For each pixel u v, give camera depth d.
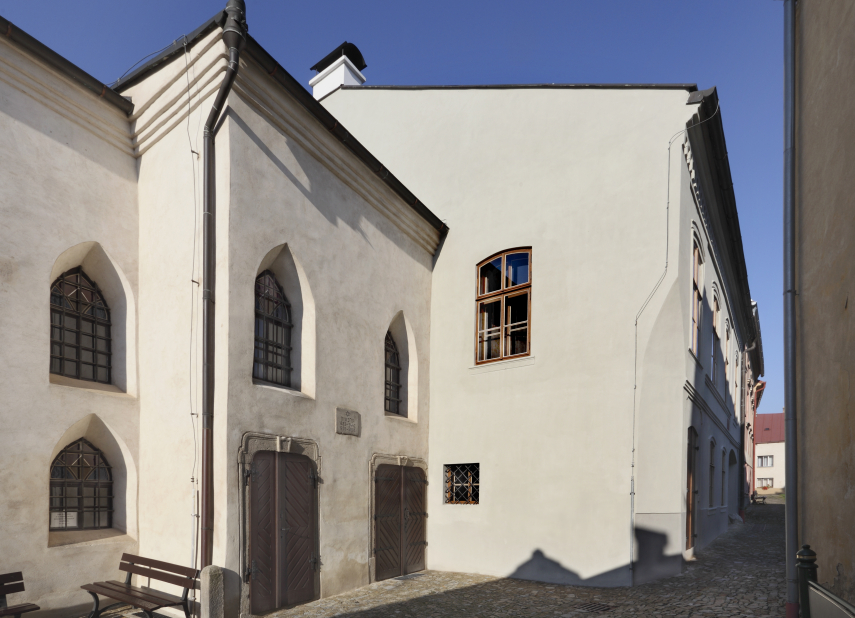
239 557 7.07
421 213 11.61
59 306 7.55
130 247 8.24
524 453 10.68
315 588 8.27
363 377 9.82
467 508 11.11
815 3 6.25
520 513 10.50
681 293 10.12
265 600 7.38
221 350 7.24
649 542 9.53
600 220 10.66
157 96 8.17
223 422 7.10
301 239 8.66
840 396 5.20
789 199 6.97
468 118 12.65
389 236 11.02
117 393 7.74
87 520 7.40
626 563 9.35
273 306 8.57
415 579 10.09
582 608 8.04
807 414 6.32
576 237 10.85
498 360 11.34
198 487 7.03
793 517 6.44
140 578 7.38
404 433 10.92
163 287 7.90
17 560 6.37
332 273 9.27
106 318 8.12
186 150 7.86
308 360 8.65
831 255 5.54
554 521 10.12
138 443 7.82
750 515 23.12
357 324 9.80
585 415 10.16
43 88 7.32
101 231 7.89
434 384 12.03
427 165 13.05
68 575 6.78
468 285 11.98
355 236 9.98
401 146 13.54
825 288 5.71
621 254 10.34
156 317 7.93
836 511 5.27
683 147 10.27
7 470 6.41
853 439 4.84
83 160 7.79
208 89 7.66
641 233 10.23
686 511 10.91
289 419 8.09
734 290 18.31
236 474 7.16
